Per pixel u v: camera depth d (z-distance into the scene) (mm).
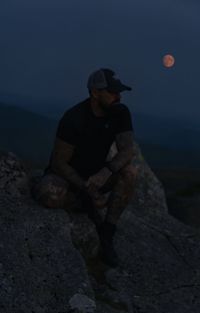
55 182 6773
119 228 7984
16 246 6180
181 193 17250
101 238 6973
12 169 7102
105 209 7777
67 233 6621
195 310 6699
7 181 7004
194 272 7652
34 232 6441
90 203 6980
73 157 6637
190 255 8172
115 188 6766
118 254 7363
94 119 6449
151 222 9086
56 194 6766
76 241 6898
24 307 5629
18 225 6434
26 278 5891
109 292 6477
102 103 6340
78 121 6426
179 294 6965
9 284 5750
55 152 6566
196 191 17062
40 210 6770
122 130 6523
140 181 10102
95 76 6316
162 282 7137
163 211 9984
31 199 6957
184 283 7266
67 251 6387
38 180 7328
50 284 5977
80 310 5828
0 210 6590
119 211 6863
